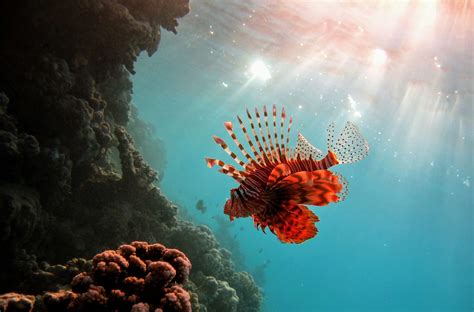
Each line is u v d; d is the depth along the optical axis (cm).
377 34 1479
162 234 711
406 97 2028
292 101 2809
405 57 1600
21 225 454
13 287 458
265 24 1702
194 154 12738
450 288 10550
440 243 7388
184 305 228
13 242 453
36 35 561
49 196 547
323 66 1966
